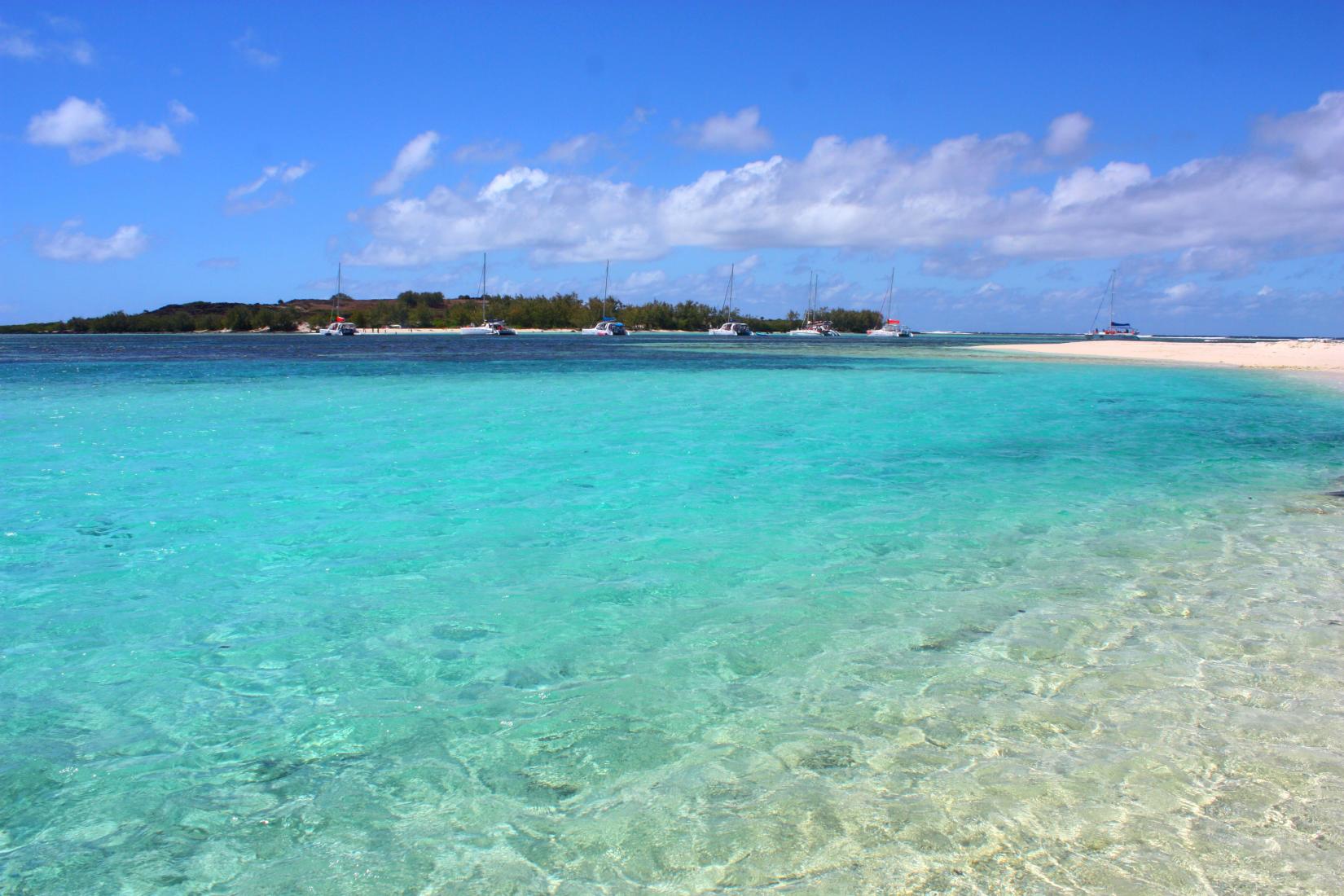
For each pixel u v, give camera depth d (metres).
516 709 4.44
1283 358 44.25
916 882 3.01
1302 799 3.54
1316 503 9.54
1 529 8.17
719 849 3.24
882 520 8.66
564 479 10.85
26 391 24.02
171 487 10.23
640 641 5.36
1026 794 3.58
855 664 4.98
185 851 3.25
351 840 3.34
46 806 3.56
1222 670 4.87
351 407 19.86
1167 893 2.95
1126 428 16.48
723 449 13.47
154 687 4.72
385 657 5.14
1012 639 5.36
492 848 3.27
